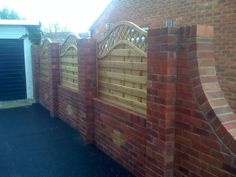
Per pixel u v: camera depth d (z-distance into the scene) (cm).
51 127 700
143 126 396
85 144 571
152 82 354
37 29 1028
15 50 1013
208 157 295
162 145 343
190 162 320
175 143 340
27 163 486
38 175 440
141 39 400
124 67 451
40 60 951
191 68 307
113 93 500
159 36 332
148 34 352
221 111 288
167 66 324
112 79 497
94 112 556
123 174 436
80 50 564
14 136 636
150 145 369
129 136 435
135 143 420
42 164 480
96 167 464
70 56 688
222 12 638
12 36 1001
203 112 296
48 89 859
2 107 945
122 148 460
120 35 457
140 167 412
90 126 566
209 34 307
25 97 1052
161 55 332
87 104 560
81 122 597
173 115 336
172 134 340
